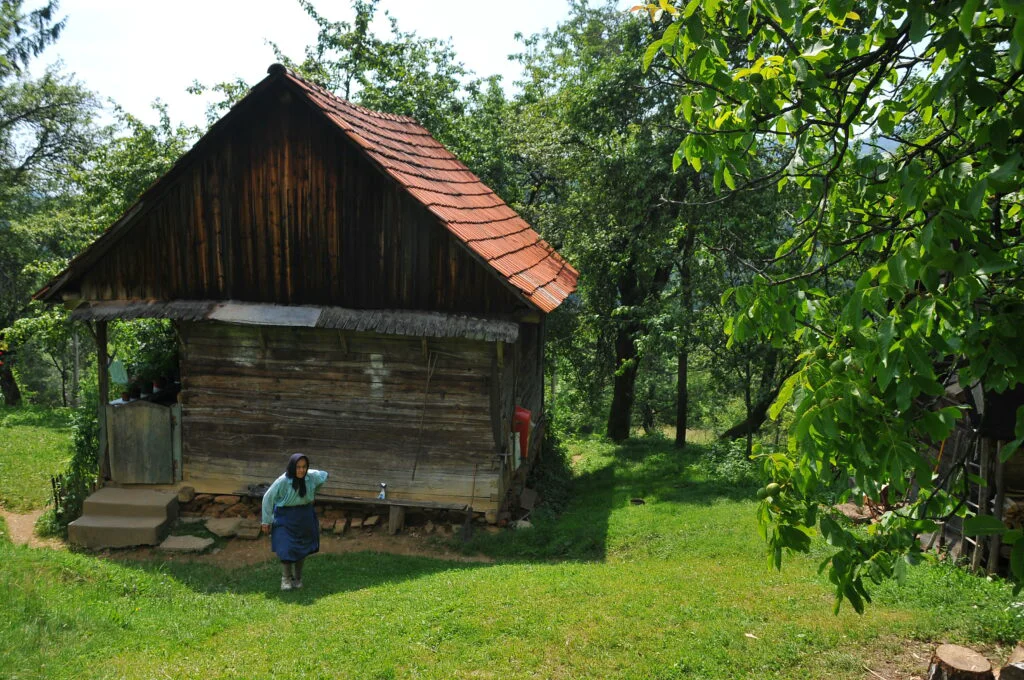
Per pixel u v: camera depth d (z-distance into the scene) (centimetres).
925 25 271
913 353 252
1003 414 890
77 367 3503
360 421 1163
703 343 1702
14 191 2867
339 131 1072
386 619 720
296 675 589
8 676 554
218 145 1125
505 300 1080
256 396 1185
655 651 636
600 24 2105
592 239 1841
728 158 368
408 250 1101
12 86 2869
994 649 655
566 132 1912
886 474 266
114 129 3109
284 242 1132
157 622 743
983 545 938
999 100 277
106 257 1178
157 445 1206
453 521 1172
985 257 242
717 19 366
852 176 386
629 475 1670
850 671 609
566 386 3083
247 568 998
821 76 319
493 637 666
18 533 1159
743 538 1060
